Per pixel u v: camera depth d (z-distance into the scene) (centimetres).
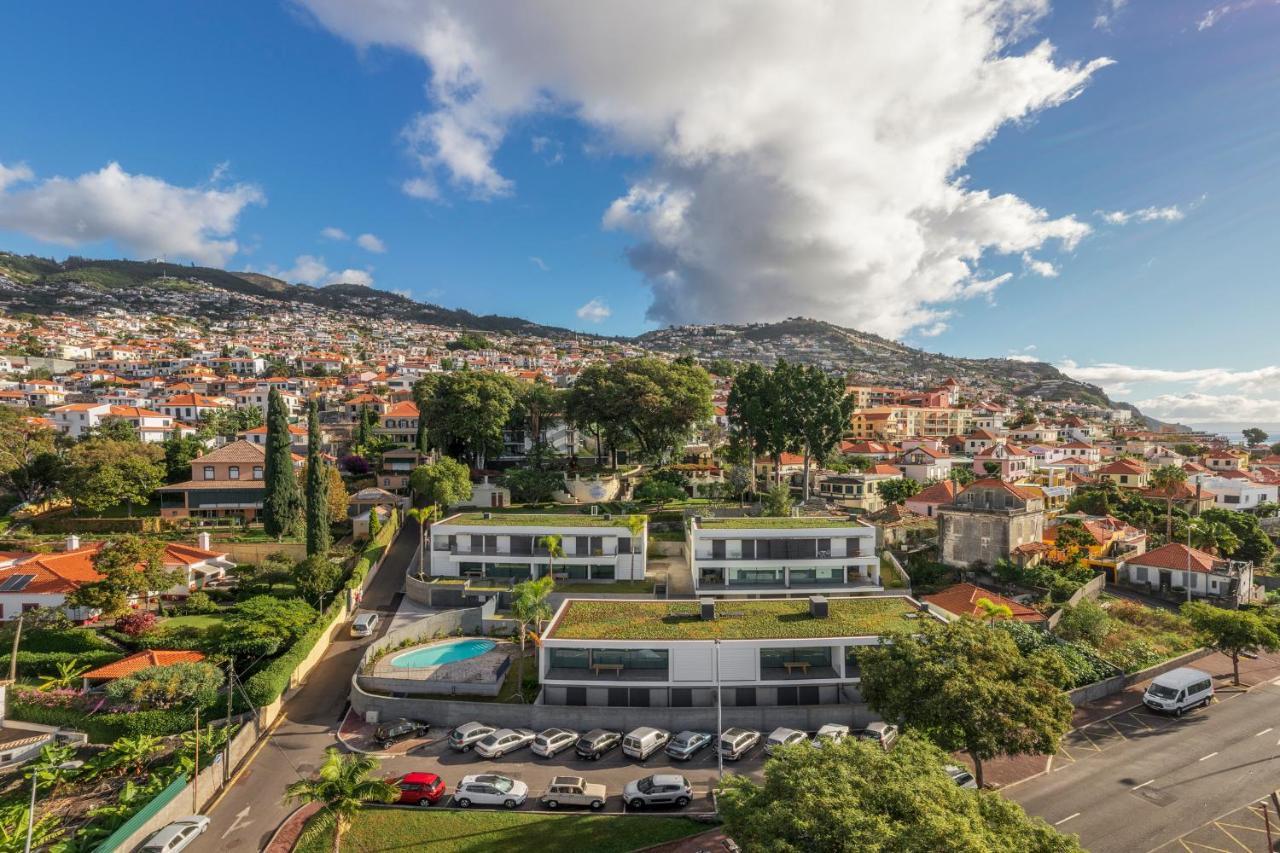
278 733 4506
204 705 4484
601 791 3656
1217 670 5469
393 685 4950
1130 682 5169
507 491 10069
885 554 7981
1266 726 4481
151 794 3681
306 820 3566
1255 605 6394
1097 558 7956
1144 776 3875
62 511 8862
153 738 4169
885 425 18012
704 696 4641
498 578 7125
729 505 9850
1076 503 9900
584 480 10375
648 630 4784
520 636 5806
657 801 3591
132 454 9144
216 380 18888
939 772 2559
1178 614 6831
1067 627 5675
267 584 6606
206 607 6175
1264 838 3294
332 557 7562
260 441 11988
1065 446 14762
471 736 4266
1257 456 18525
